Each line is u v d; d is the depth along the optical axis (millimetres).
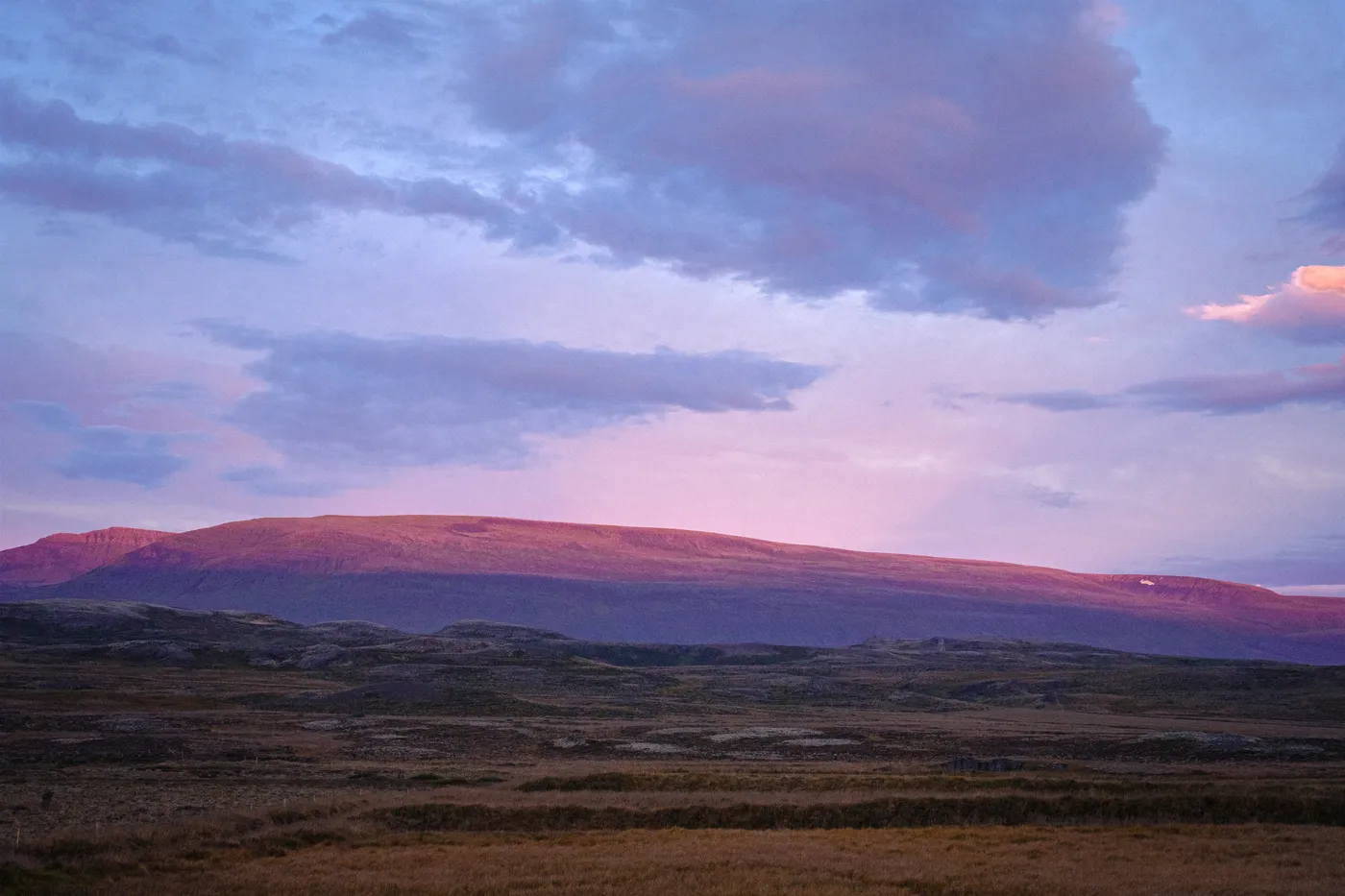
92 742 91438
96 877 38031
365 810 53281
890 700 166750
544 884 36531
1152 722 123062
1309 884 36188
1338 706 137875
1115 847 44281
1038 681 185000
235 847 44156
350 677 171375
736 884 36281
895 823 52812
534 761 87375
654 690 174125
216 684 154875
